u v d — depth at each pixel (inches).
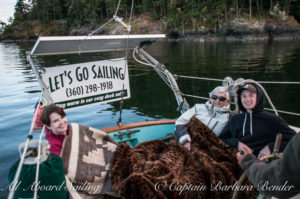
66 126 89.2
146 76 531.5
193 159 94.7
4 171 158.4
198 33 2370.8
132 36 130.5
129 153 92.2
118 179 86.6
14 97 353.7
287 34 2039.9
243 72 570.3
